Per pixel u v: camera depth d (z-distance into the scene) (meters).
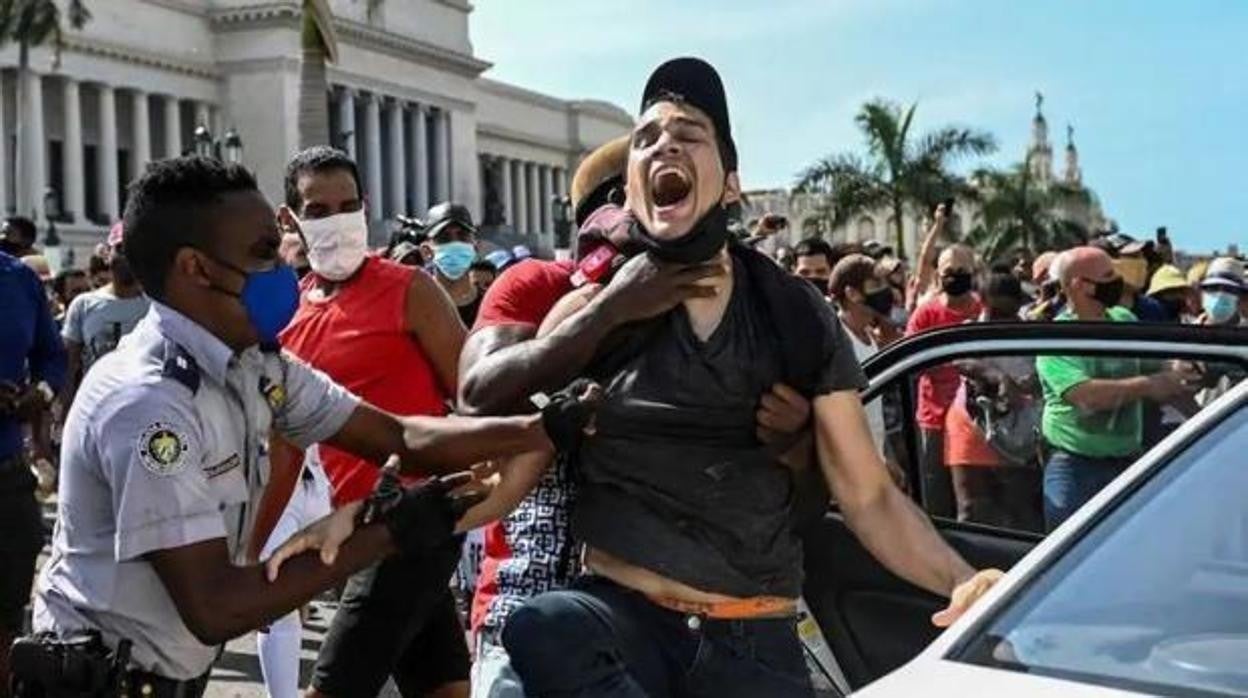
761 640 3.15
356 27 72.12
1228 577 2.50
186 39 67.06
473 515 3.30
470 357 3.55
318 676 4.61
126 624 2.99
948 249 9.55
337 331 4.84
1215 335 4.45
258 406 3.12
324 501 4.72
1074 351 4.65
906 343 4.96
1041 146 73.00
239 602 2.86
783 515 3.23
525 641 3.04
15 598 5.60
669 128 3.10
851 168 42.88
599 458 3.19
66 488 3.00
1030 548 4.73
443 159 82.00
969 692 2.28
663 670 3.09
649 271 3.10
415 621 4.59
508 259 10.55
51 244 45.56
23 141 55.97
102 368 3.00
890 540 3.28
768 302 3.18
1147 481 2.72
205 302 2.98
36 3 53.25
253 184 3.05
